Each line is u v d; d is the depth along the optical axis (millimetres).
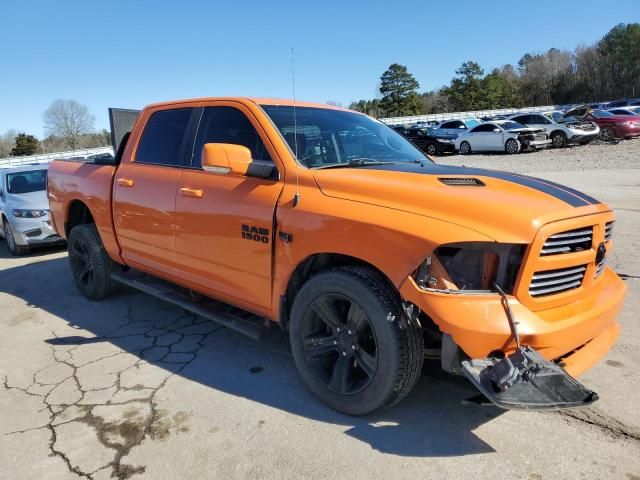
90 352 4086
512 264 2492
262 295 3371
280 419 3025
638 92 85688
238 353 3986
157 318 4844
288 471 2562
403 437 2814
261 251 3273
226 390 3396
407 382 2748
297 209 3061
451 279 2547
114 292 5484
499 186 2941
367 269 2846
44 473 2609
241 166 3240
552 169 15883
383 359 2715
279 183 3254
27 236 8352
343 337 3002
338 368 3035
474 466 2561
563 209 2682
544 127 23172
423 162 3807
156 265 4301
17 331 4637
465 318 2416
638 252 6289
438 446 2727
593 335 2781
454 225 2510
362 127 4125
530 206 2619
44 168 9867
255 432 2902
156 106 4488
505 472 2512
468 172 3295
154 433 2924
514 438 2785
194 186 3768
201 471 2586
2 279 6816
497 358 2471
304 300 3076
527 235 2455
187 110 4145
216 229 3561
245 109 3646
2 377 3699
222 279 3646
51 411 3193
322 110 4055
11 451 2797
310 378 3158
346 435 2842
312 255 3057
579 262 2695
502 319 2426
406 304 2662
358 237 2746
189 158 3967
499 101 88938
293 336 3197
